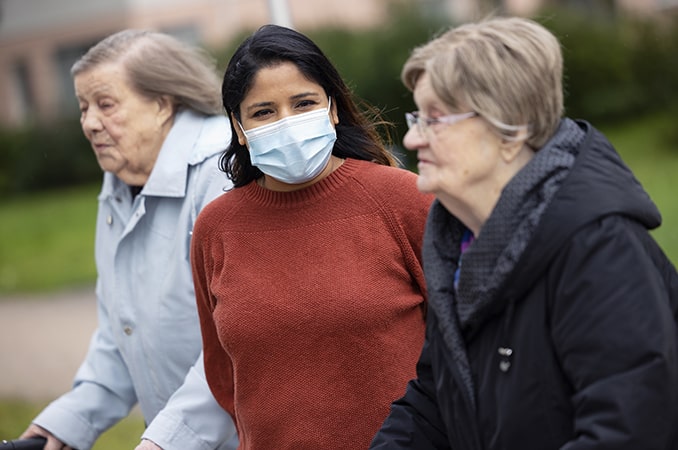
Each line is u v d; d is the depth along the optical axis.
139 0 33.16
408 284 4.23
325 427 4.11
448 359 3.34
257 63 4.06
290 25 6.48
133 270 5.09
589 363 2.97
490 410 3.22
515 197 3.11
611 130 24.95
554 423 3.10
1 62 35.12
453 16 26.81
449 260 3.46
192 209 4.95
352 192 4.23
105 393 5.44
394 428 3.74
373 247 4.16
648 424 2.90
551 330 3.09
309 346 4.10
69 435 5.35
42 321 16.58
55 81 34.78
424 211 4.21
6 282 20.39
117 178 5.28
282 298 4.12
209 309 4.50
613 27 26.30
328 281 4.10
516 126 3.10
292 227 4.21
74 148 31.80
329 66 4.18
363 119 4.43
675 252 13.95
